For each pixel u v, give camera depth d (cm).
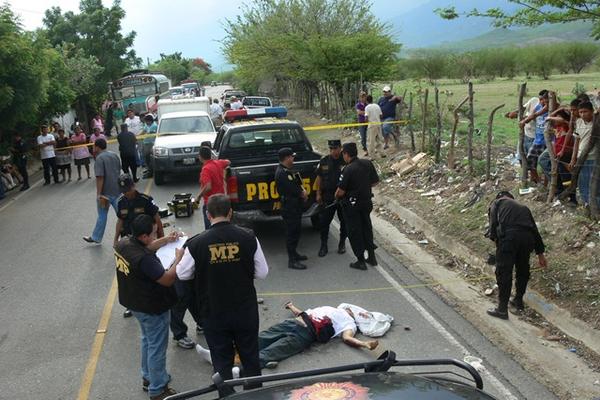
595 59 5841
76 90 3281
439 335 630
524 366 556
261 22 2828
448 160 1207
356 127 2089
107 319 714
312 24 2670
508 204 655
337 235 1035
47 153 1730
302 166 919
